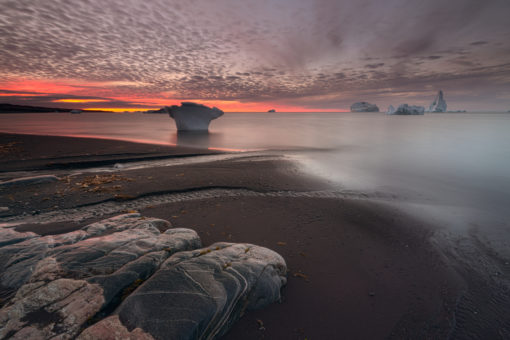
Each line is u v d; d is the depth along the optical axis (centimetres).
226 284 318
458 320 358
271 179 1102
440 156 1830
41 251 388
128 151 1808
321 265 482
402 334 332
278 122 8244
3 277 334
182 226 634
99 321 254
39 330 246
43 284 301
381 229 649
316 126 5822
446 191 998
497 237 612
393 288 423
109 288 301
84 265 337
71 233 455
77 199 802
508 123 6962
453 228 661
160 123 6500
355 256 520
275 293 366
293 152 2012
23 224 611
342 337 320
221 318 291
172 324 253
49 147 1867
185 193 897
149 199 830
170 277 314
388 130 4466
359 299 392
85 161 1409
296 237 595
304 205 806
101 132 3706
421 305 386
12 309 267
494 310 378
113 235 433
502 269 483
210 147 2280
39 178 976
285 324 331
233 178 1097
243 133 3856
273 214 727
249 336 306
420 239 599
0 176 1112
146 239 422
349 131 4306
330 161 1589
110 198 816
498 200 891
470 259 517
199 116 4072
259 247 448
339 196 909
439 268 485
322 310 363
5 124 5328
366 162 1584
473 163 1576
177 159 1609
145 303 273
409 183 1108
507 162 1603
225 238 578
